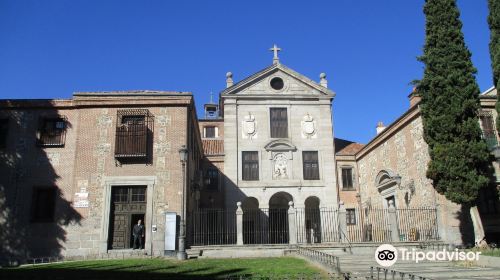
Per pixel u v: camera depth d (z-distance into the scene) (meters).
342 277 12.18
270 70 36.16
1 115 22.44
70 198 21.28
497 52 21.67
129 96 22.77
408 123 28.39
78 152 21.97
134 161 21.91
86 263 17.38
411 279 10.52
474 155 21.56
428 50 23.52
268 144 34.34
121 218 21.39
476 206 21.73
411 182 27.70
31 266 17.45
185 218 20.95
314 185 33.88
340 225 25.09
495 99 25.56
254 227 32.78
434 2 23.80
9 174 21.59
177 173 21.80
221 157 36.06
